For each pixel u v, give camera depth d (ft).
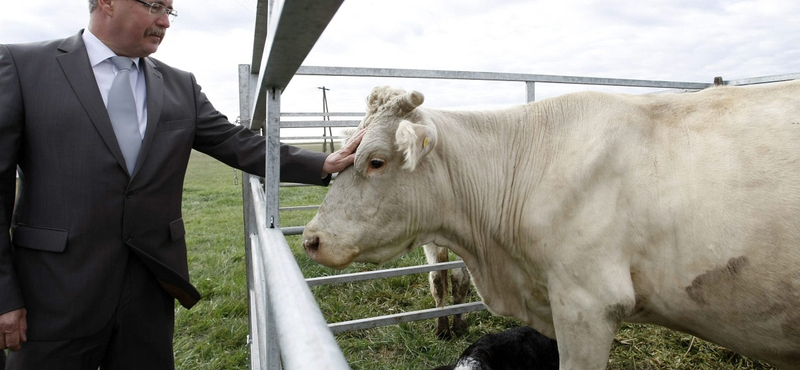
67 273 6.20
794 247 6.05
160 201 6.92
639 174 6.95
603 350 7.06
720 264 6.44
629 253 6.98
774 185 6.20
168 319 7.41
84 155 6.22
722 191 6.44
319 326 2.03
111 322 6.66
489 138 8.54
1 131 5.85
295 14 2.68
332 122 15.12
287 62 3.82
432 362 11.84
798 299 6.10
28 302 6.21
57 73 6.23
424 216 8.23
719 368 10.89
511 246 8.30
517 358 10.46
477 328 13.71
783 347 6.54
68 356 6.37
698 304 6.79
